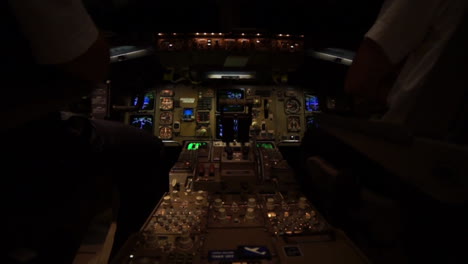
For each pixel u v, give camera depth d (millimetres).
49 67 752
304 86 3748
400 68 886
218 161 2564
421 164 584
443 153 517
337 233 1404
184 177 2434
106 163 1346
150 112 3527
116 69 3172
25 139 912
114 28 3412
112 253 1320
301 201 1795
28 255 831
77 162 1106
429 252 752
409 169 632
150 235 1392
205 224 1552
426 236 760
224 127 2588
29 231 857
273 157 2582
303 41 2947
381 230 999
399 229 894
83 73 811
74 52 741
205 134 3436
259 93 3645
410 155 601
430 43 753
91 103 2406
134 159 1628
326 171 1368
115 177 1427
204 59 3051
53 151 1001
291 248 1311
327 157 1531
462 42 555
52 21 685
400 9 756
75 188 1078
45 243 906
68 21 718
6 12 667
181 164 2605
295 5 3295
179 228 1508
